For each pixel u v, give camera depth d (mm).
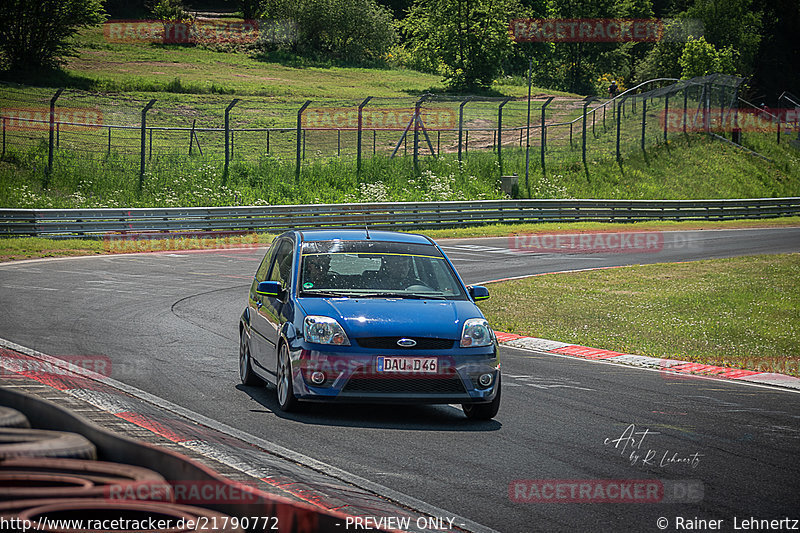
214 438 24031
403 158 164750
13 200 114438
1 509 9445
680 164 194125
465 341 28250
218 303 56906
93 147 152125
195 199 130250
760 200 169000
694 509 19625
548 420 28922
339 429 26203
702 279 81438
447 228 133625
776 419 30609
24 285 60844
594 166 184250
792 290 74938
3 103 181375
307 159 162625
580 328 54438
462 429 27109
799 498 20875
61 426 12969
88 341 39906
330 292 30016
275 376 29391
